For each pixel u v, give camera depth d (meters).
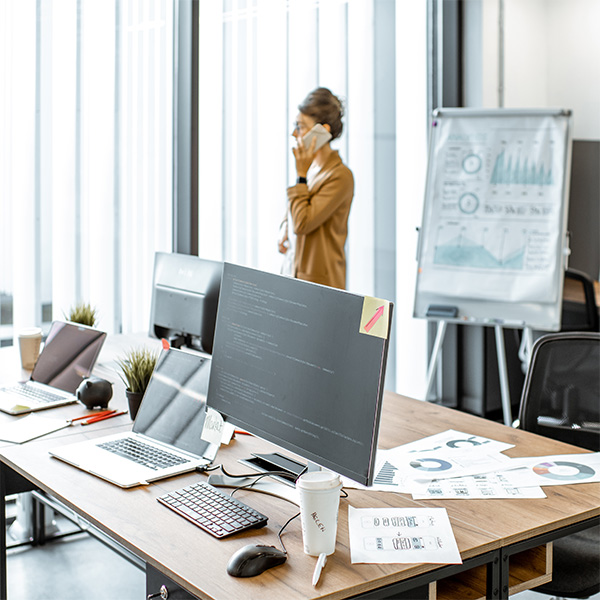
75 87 3.32
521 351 4.23
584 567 1.85
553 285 3.77
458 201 3.93
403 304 4.48
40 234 3.28
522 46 4.62
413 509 1.56
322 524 1.35
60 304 3.35
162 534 1.45
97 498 1.62
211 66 3.68
